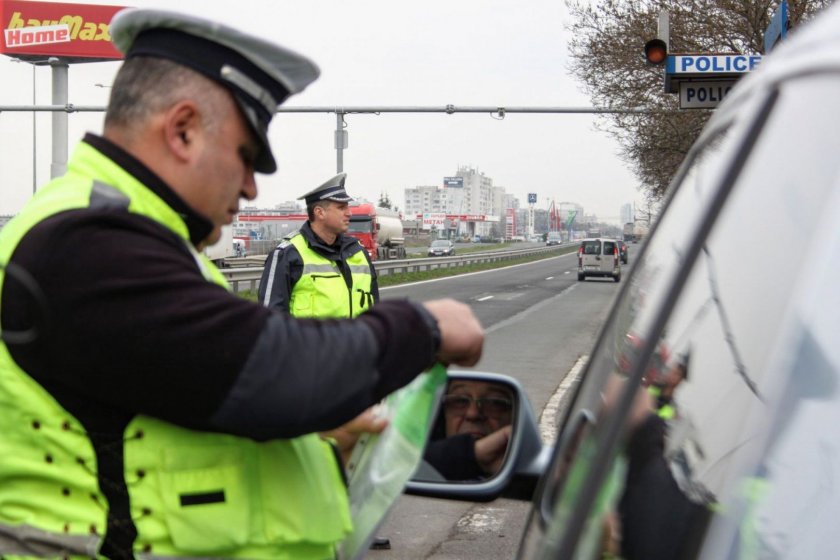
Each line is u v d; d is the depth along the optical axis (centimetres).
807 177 139
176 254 157
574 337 1923
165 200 166
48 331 149
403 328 165
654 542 145
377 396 162
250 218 9950
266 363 152
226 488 160
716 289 157
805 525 116
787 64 159
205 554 159
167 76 166
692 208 185
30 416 156
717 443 138
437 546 631
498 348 1723
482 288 3812
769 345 133
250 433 155
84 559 157
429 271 5084
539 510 215
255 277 3130
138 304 149
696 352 157
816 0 1761
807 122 144
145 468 157
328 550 177
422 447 178
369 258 730
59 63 5144
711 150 192
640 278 221
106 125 170
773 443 123
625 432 166
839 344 121
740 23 2012
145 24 167
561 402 1068
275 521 166
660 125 2389
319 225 704
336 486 182
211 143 167
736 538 121
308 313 695
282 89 173
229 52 167
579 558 159
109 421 156
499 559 604
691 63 1129
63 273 150
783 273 136
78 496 158
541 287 3962
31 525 159
